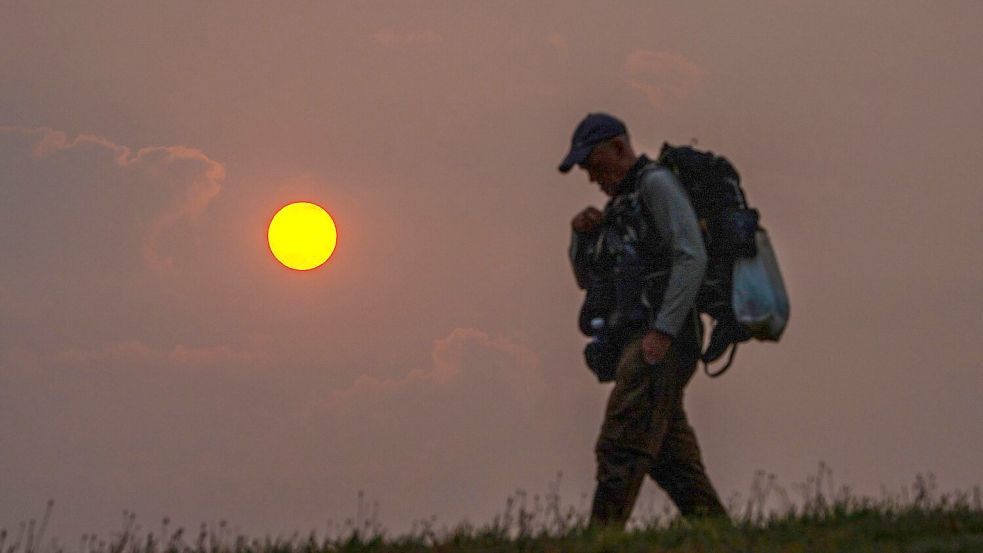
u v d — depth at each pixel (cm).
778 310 2541
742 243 2536
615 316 2581
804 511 2612
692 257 2497
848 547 2292
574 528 2547
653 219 2562
